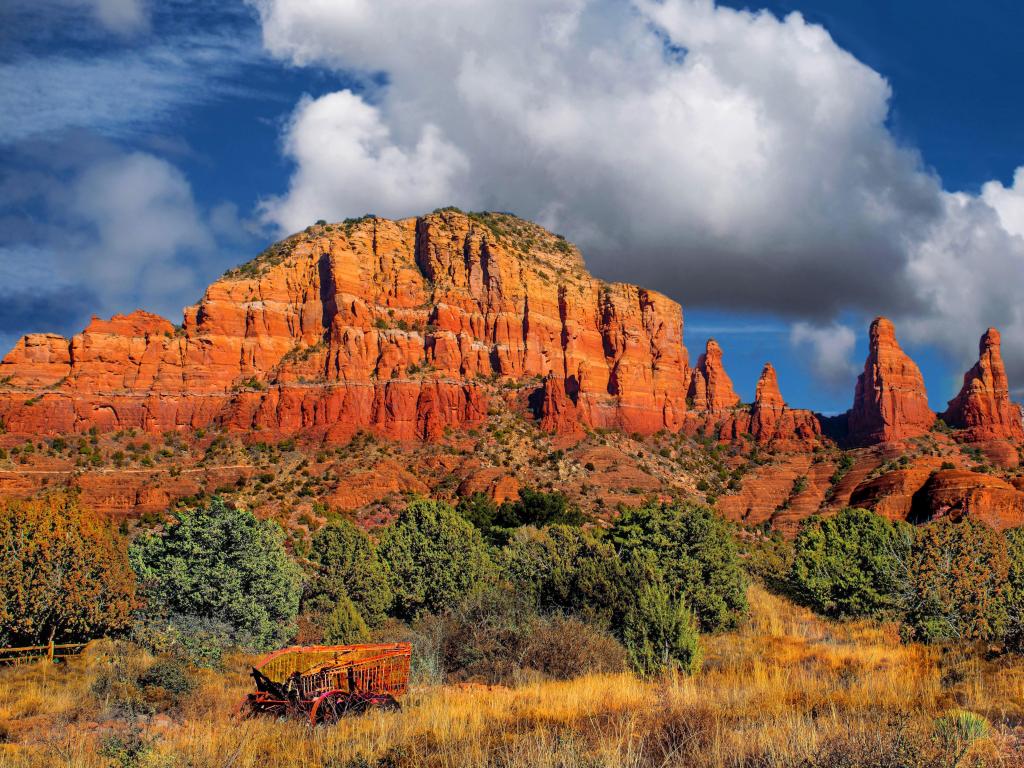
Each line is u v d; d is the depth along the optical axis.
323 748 15.92
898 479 124.38
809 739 13.74
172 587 33.16
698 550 41.81
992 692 18.61
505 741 15.34
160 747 15.88
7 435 117.19
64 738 17.61
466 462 124.25
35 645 28.08
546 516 79.44
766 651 30.86
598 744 14.79
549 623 28.53
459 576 43.03
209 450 123.44
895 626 34.69
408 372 139.12
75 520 30.89
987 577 29.05
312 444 127.56
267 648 32.75
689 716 16.52
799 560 52.28
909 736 13.32
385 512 105.31
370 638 31.81
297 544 70.31
